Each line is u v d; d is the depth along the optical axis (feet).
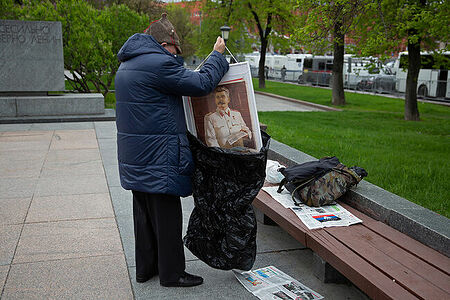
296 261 12.55
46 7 49.11
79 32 49.26
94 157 24.57
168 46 9.91
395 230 11.36
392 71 99.35
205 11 94.84
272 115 49.83
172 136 9.64
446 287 8.54
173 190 9.73
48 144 27.91
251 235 10.32
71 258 12.43
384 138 32.40
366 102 72.02
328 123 43.78
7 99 37.45
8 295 10.46
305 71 123.44
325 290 10.94
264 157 9.73
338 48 66.49
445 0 32.27
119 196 17.93
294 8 31.40
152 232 10.91
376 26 37.40
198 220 10.90
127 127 9.68
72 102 39.14
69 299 10.37
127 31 54.80
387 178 18.74
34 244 13.30
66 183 19.61
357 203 13.24
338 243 10.52
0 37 40.11
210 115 10.21
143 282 11.12
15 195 17.85
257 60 154.20
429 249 10.24
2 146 27.14
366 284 8.88
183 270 10.93
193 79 9.32
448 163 22.49
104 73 53.67
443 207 14.98
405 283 8.66
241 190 10.07
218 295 10.57
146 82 9.33
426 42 47.26
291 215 12.27
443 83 78.02
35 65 41.14
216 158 10.01
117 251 12.93
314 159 17.66
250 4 91.15
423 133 39.86
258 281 11.13
